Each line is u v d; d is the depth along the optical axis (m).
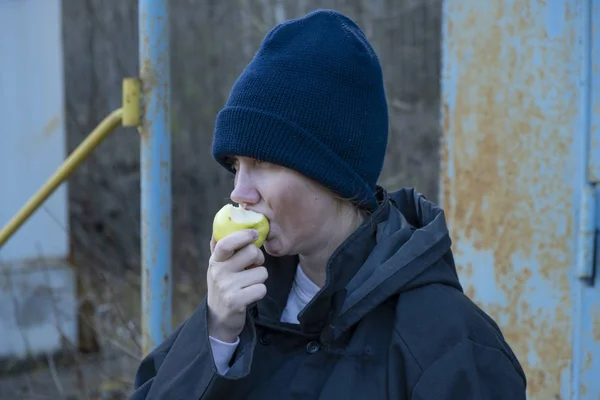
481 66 3.09
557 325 2.88
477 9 3.09
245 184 1.78
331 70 1.76
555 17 2.84
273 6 8.85
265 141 1.73
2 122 7.36
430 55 8.23
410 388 1.61
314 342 1.77
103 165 9.63
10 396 6.33
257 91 1.76
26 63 7.32
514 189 3.00
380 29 8.40
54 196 7.35
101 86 9.51
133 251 8.97
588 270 2.78
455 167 3.20
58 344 7.00
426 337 1.64
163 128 2.91
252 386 1.77
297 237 1.78
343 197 1.78
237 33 9.52
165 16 2.89
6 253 7.17
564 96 2.83
